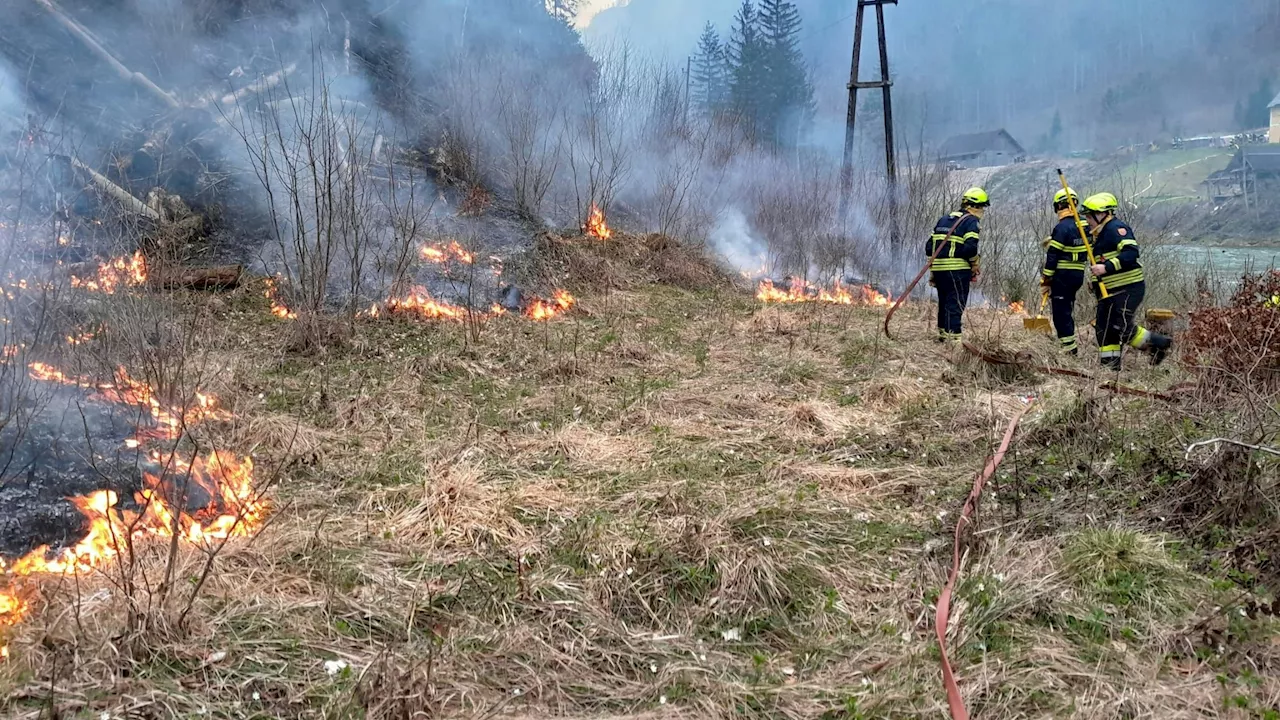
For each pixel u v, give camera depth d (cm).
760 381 663
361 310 799
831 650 303
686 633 314
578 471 466
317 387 611
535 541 377
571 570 347
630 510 410
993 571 342
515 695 275
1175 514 391
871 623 321
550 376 670
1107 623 310
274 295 821
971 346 708
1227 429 467
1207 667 287
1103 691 274
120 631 282
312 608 315
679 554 354
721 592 333
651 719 261
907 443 513
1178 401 533
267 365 659
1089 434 486
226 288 816
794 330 851
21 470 380
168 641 283
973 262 820
